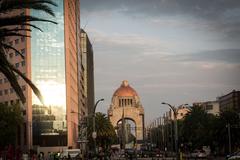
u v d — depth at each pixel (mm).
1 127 117562
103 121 154375
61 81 150750
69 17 154875
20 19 32031
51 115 149500
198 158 104062
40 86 149000
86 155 100938
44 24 150125
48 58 150250
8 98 160125
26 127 148125
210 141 123125
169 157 132000
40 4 31625
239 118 117625
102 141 156375
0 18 31516
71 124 151625
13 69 31219
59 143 149250
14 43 153625
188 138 145375
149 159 121312
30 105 148250
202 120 141250
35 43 149875
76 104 173250
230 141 109312
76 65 177500
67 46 151750
